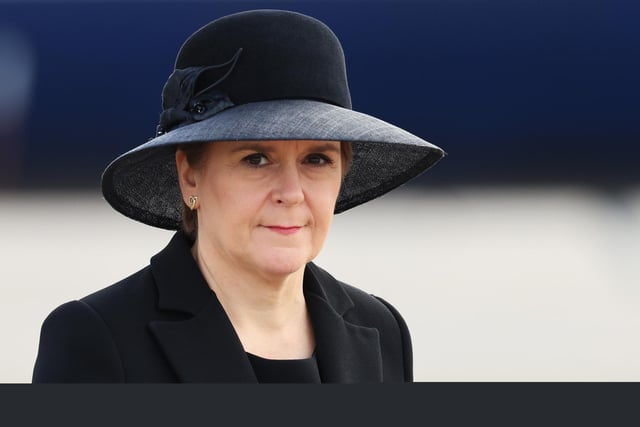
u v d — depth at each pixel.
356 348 9.29
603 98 46.34
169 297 8.57
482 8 46.19
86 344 8.18
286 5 46.09
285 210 8.23
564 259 32.03
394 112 46.62
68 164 45.62
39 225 36.75
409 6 46.22
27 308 25.75
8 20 45.25
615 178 46.88
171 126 8.61
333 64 8.66
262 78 8.35
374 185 10.40
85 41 45.59
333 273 29.75
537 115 46.56
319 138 7.94
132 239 34.03
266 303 8.77
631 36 46.12
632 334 24.52
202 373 8.27
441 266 30.84
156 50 45.91
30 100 45.38
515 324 25.27
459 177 46.66
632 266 31.12
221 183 8.31
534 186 46.66
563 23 46.22
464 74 46.50
